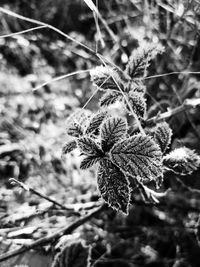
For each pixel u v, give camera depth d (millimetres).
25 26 752
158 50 293
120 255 529
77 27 753
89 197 527
